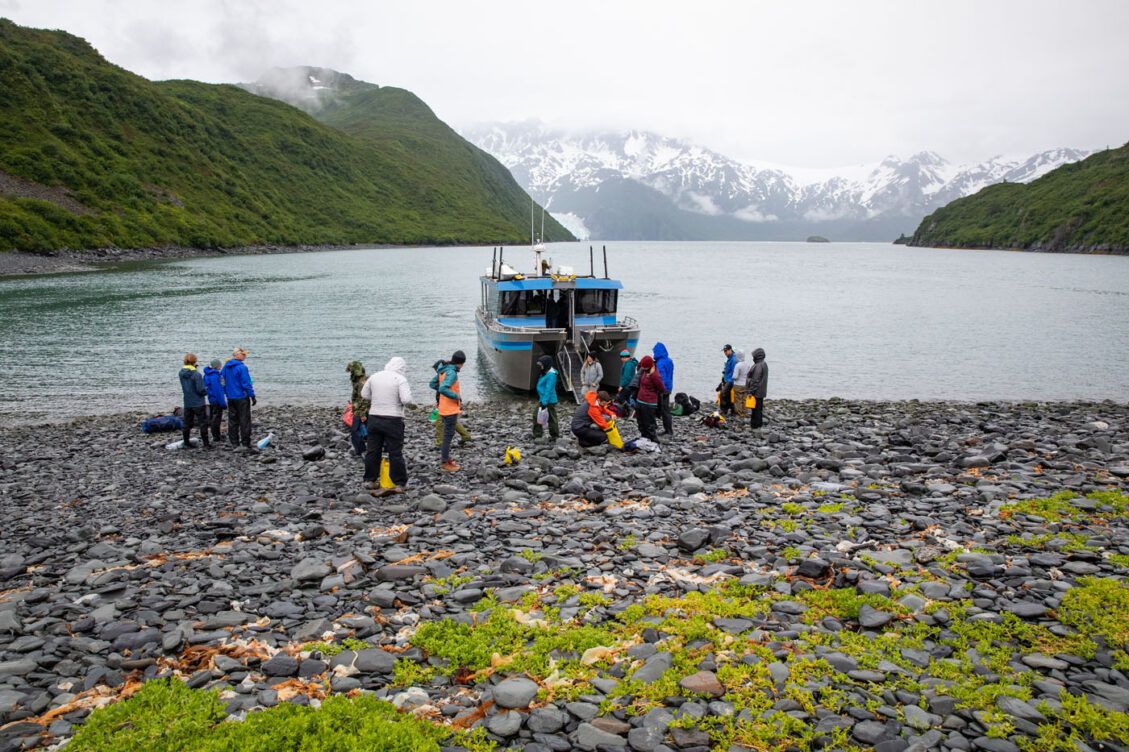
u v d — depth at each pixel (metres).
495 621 7.60
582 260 193.88
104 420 24.58
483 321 33.00
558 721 5.83
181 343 42.44
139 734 5.71
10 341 42.53
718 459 15.54
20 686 6.54
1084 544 9.09
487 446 17.95
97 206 137.00
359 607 8.19
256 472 15.87
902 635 7.07
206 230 155.88
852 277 117.94
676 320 56.38
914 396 30.11
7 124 142.50
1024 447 15.67
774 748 5.40
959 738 5.41
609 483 13.75
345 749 5.47
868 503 11.67
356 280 95.69
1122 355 39.88
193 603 8.45
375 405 13.40
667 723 5.71
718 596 8.05
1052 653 6.57
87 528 11.64
